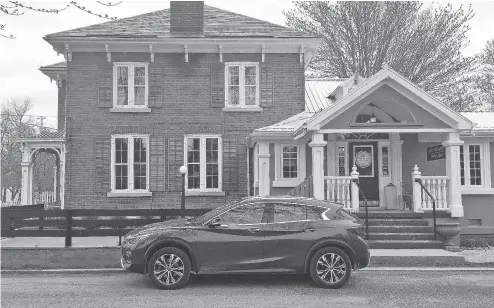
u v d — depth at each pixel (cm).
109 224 1370
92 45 1908
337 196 1504
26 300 854
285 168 1759
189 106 1934
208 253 945
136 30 1964
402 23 2889
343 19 2950
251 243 946
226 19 2089
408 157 1762
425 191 1538
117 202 1889
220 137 1934
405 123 1459
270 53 1959
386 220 1462
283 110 1948
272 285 981
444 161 1756
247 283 999
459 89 3006
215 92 1938
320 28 3023
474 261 1216
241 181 1927
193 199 1911
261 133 1650
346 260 952
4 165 5325
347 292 920
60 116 2334
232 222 963
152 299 859
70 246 1348
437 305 822
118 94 1931
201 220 979
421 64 2903
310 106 1983
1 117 5359
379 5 2903
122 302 837
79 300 853
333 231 957
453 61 2897
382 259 1204
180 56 1944
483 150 1706
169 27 2006
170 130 1927
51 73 2281
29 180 2041
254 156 1858
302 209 978
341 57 2994
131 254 952
